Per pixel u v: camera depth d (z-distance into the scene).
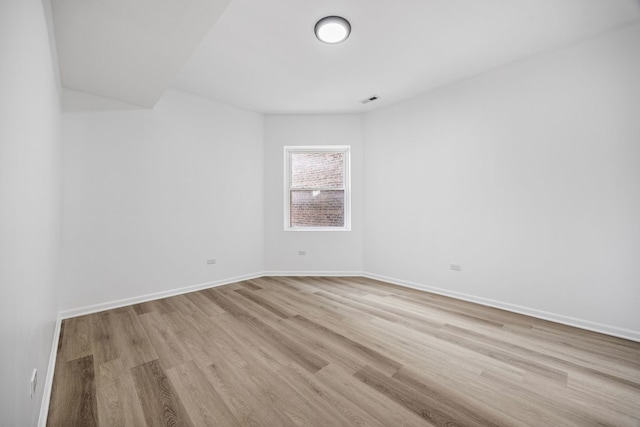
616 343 2.23
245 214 4.23
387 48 2.64
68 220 2.76
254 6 2.06
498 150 3.04
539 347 2.17
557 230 2.66
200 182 3.74
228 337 2.32
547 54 2.71
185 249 3.60
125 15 1.78
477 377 1.78
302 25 2.29
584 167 2.51
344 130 4.44
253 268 4.35
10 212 0.84
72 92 2.80
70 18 1.79
